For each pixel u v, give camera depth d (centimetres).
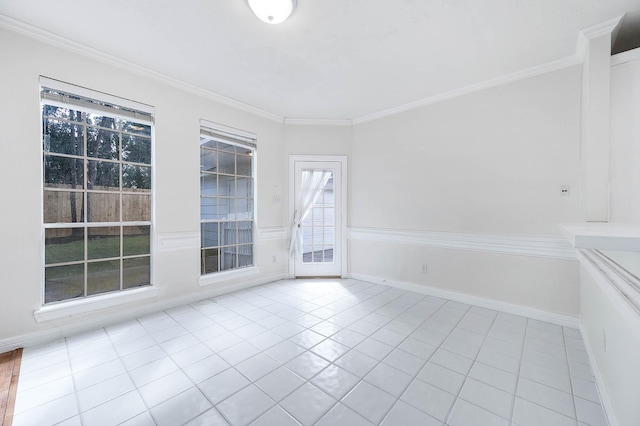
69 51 241
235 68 285
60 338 238
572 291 263
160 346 225
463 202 331
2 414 152
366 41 238
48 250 244
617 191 221
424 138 363
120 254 282
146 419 149
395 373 190
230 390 172
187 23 216
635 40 238
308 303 327
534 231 284
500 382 181
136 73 281
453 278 338
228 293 364
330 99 362
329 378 185
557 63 267
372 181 417
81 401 162
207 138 347
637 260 120
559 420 149
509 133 297
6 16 207
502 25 217
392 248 396
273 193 425
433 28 221
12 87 216
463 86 323
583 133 250
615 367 142
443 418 150
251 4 189
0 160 212
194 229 329
